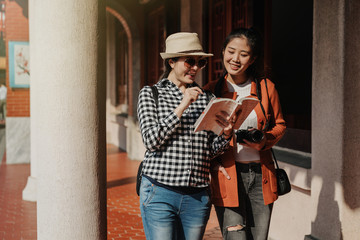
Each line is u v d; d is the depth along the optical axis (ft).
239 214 9.73
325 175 12.81
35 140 24.86
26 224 20.08
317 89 13.09
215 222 19.29
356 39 12.08
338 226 12.33
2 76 73.97
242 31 9.52
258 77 10.25
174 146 8.32
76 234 9.20
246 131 9.21
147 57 37.24
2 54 72.74
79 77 9.05
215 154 8.98
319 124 13.01
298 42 17.79
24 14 37.73
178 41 8.55
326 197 12.79
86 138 9.17
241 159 9.77
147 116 8.34
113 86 49.75
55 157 9.06
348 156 12.19
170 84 8.86
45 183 9.21
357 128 12.22
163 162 8.31
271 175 9.89
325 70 12.69
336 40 12.19
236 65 9.60
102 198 9.52
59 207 9.12
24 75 37.91
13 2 37.52
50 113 9.04
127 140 39.91
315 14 13.15
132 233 18.29
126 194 25.57
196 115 8.65
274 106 10.13
